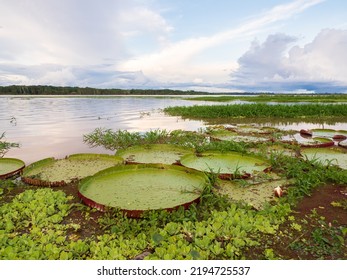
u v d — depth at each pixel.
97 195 3.03
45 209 2.76
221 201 2.96
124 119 11.16
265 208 2.83
